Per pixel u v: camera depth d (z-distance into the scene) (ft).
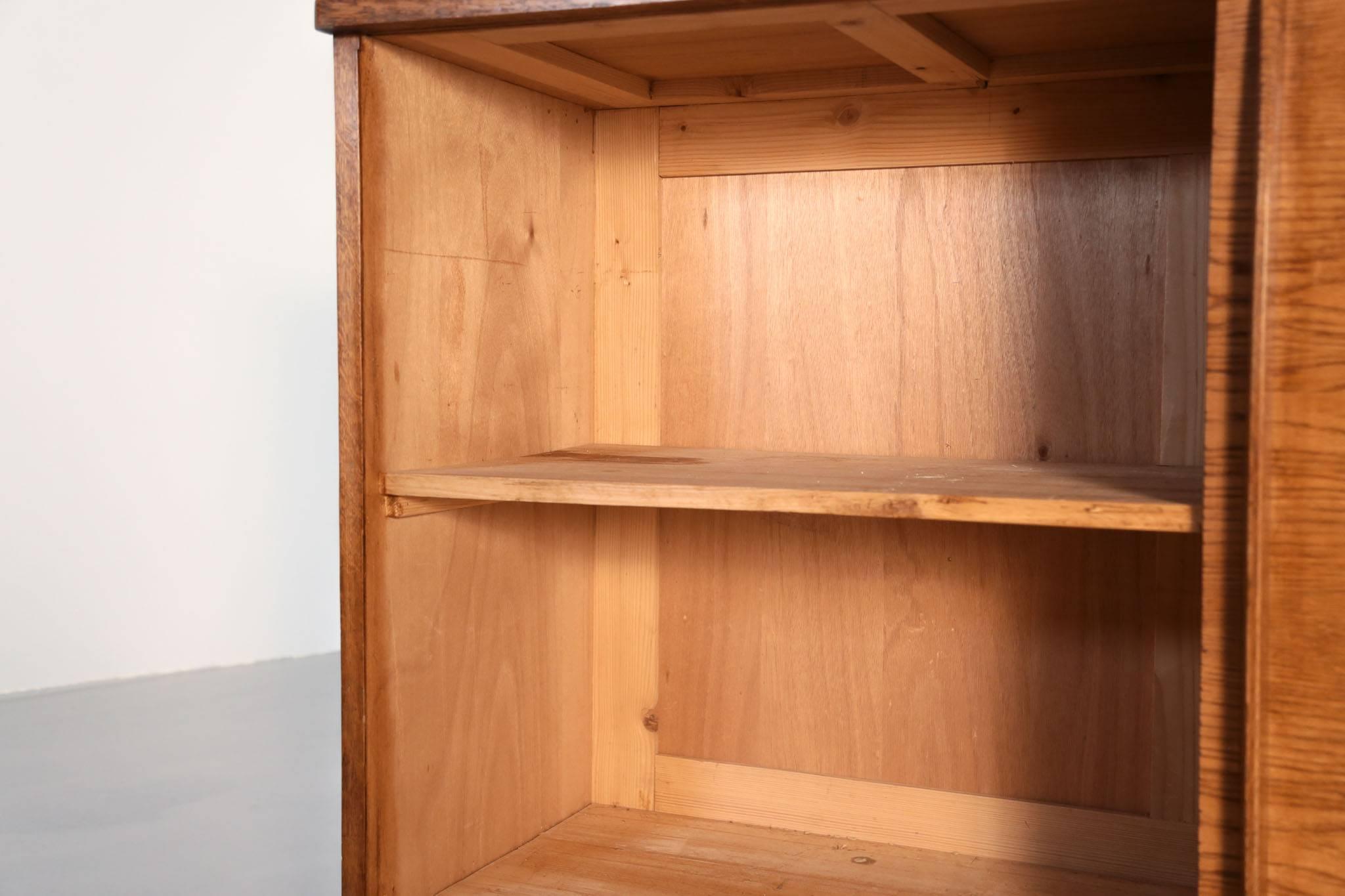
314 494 12.14
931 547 4.87
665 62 4.66
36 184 10.39
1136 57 4.33
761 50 4.42
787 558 5.11
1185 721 4.52
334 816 7.24
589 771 5.47
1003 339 4.72
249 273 11.57
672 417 5.27
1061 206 4.61
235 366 11.59
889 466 4.44
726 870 4.71
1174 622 4.53
